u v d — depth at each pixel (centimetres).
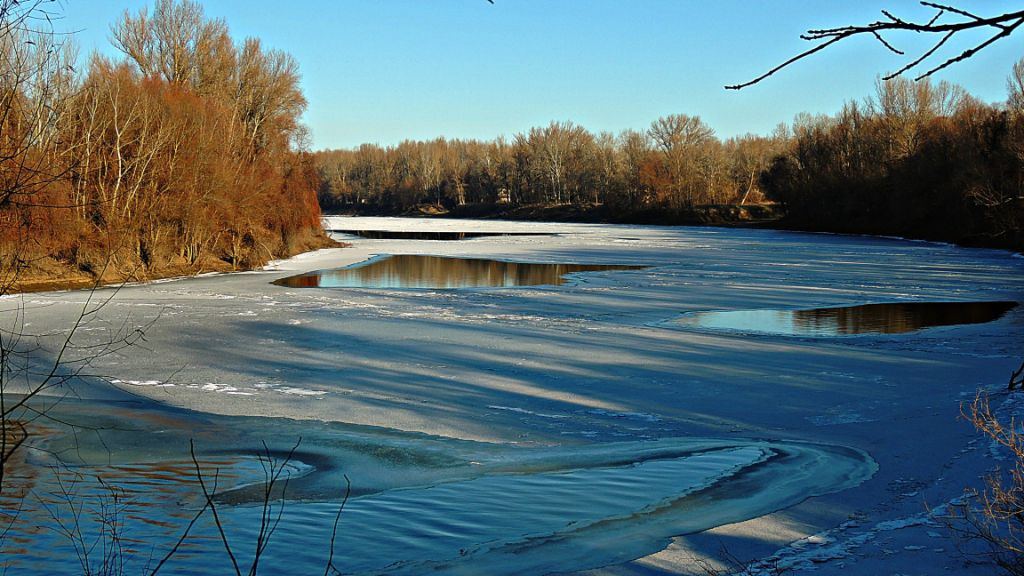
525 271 4059
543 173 13038
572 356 1809
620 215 11125
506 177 13575
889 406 1354
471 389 1509
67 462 1062
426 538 806
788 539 781
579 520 850
